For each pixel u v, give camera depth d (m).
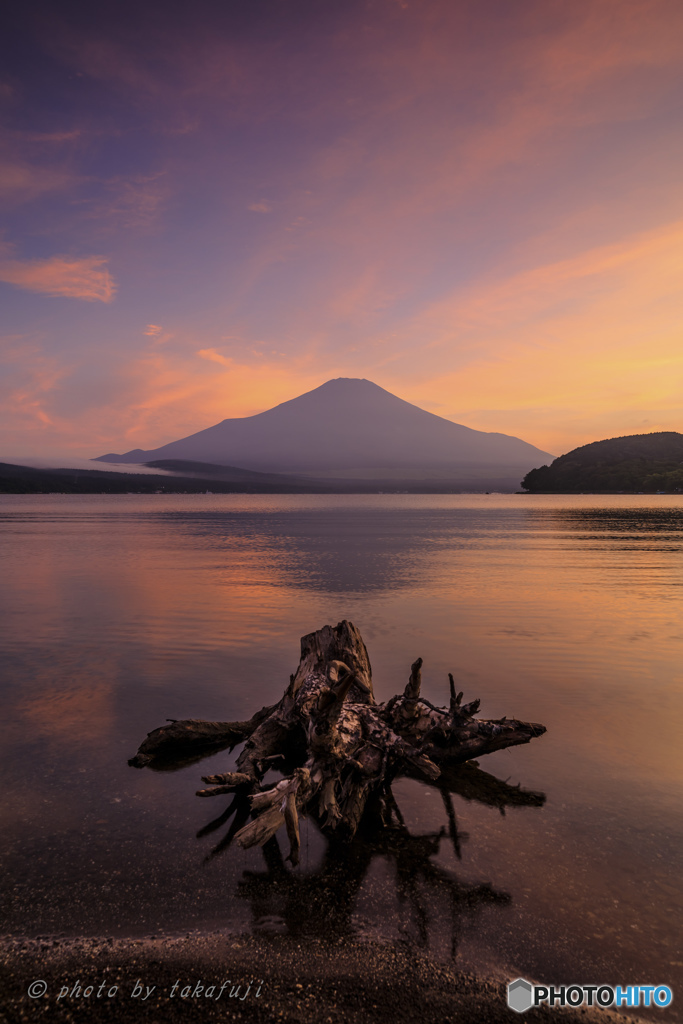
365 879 3.88
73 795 5.09
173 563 27.61
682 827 4.59
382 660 10.16
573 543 40.50
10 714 7.32
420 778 5.63
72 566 26.19
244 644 11.38
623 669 9.49
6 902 3.55
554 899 3.65
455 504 183.50
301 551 34.12
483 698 7.96
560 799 5.10
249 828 4.08
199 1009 2.79
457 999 2.86
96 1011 2.77
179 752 6.27
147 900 3.60
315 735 4.71
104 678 9.02
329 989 2.92
